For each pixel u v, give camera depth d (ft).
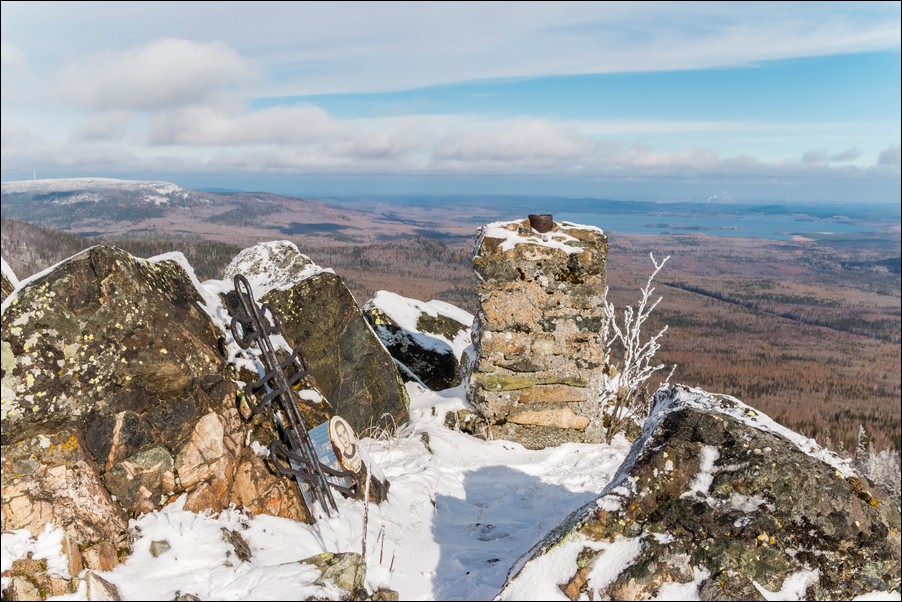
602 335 24.45
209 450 12.94
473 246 25.31
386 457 20.15
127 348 12.27
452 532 15.62
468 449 22.21
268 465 13.92
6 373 11.10
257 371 15.49
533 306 23.70
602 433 24.36
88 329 11.98
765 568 9.36
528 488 19.29
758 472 10.30
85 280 12.23
